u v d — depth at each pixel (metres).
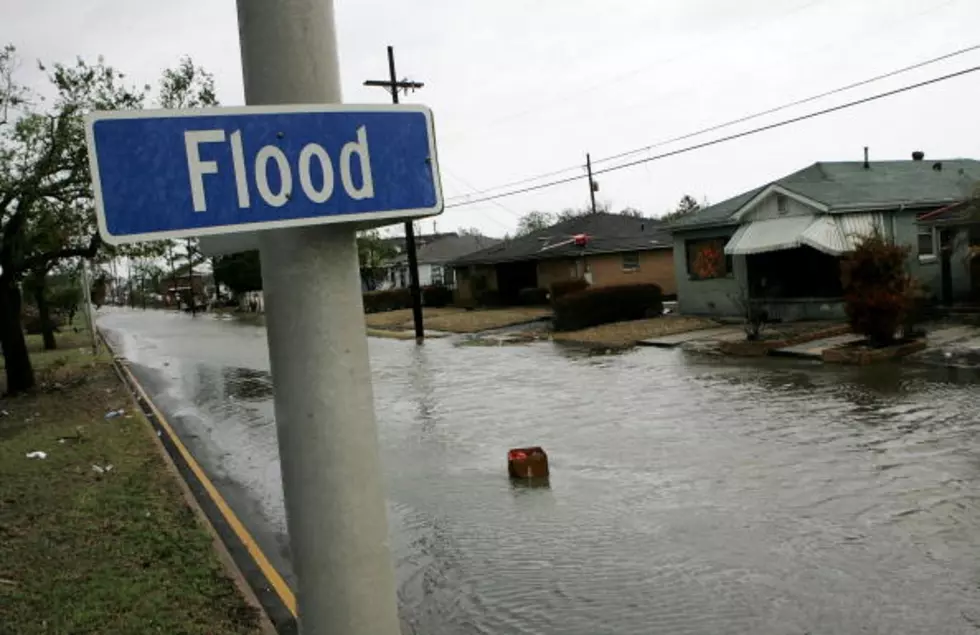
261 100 1.55
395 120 1.62
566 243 35.16
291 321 1.54
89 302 28.42
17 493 7.67
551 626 4.80
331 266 1.55
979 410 9.51
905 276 14.69
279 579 5.55
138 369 22.19
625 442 9.42
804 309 20.22
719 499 6.96
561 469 8.41
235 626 4.50
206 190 1.44
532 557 5.92
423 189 1.64
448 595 5.35
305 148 1.52
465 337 25.80
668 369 15.05
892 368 12.90
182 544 5.90
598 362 16.97
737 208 22.66
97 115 1.37
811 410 10.28
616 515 6.74
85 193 15.94
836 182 21.48
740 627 4.61
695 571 5.43
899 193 20.50
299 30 1.54
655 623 4.73
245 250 1.81
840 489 6.96
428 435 10.68
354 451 1.56
